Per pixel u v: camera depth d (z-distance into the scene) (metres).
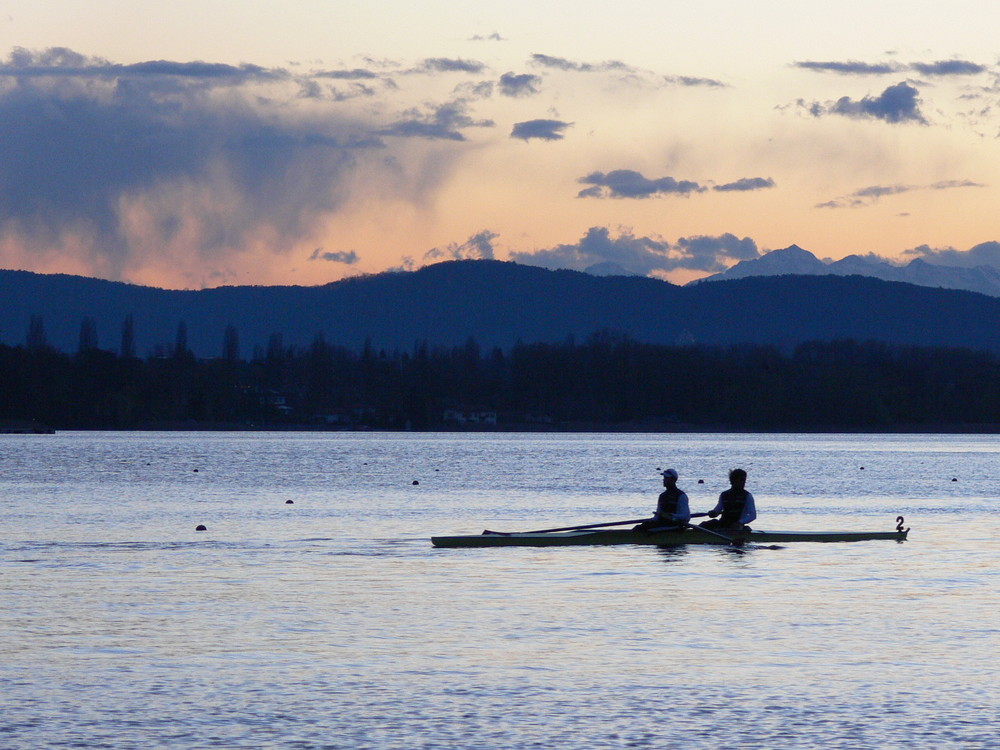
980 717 63.69
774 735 60.69
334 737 60.19
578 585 108.00
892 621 89.31
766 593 103.12
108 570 118.62
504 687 69.56
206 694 67.81
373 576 114.06
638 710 64.94
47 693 67.94
